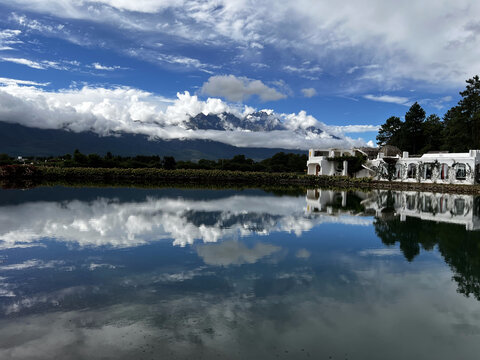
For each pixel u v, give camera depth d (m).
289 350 4.69
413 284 7.44
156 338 4.94
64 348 4.64
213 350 4.64
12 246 10.06
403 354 4.68
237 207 20.56
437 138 66.44
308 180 53.84
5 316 5.57
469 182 38.34
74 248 9.92
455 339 5.12
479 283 7.58
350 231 13.46
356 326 5.44
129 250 9.82
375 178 50.28
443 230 14.02
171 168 65.69
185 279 7.45
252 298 6.46
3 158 67.88
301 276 7.81
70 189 30.59
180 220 15.12
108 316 5.62
